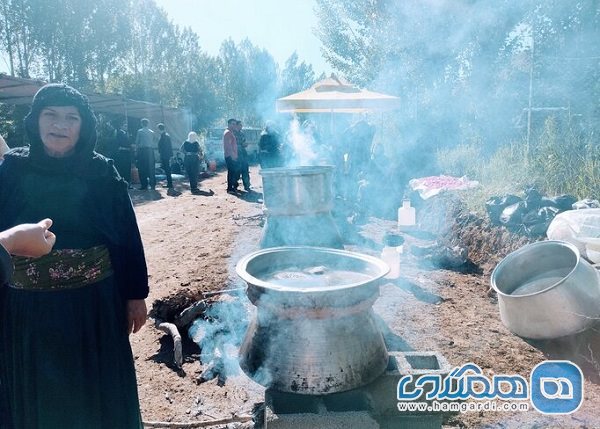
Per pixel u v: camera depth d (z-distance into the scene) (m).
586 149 6.64
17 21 32.03
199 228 7.76
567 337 3.48
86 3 34.06
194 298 4.08
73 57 34.56
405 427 2.50
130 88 35.50
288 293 2.20
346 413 2.27
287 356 2.28
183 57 51.19
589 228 4.30
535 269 4.15
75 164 1.94
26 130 1.90
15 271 1.86
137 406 2.13
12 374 1.91
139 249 2.15
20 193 1.91
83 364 1.92
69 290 1.91
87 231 1.96
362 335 2.34
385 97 9.93
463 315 4.12
